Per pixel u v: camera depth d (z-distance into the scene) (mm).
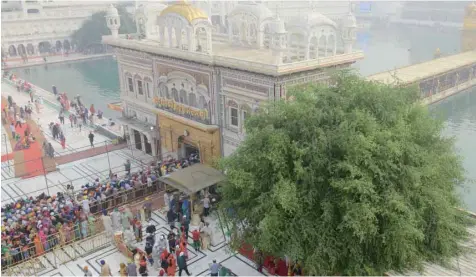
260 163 17531
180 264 19922
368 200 16172
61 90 66000
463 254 18188
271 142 17188
